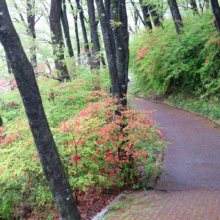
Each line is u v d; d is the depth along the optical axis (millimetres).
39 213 5734
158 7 15523
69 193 3961
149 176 6180
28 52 9984
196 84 12719
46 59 10180
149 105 15578
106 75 10961
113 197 5559
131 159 6008
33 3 12953
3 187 5680
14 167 5113
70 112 7434
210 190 5047
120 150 5988
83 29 14359
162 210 4109
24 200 5934
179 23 12922
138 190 5707
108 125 5605
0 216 5848
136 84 21797
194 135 8820
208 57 10461
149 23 16812
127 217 3990
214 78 11047
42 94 8172
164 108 13977
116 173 6082
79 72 11844
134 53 17750
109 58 6195
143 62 15969
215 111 10234
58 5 10445
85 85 9227
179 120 11047
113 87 6297
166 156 7430
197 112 11438
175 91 15117
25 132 5457
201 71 11227
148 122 5961
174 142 8477
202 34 11625
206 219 3479
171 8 12945
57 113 7281
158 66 14578
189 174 6031
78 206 5430
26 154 5125
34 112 3773
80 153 5371
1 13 3576
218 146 7441
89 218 4703
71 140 5230
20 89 3752
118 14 6402
